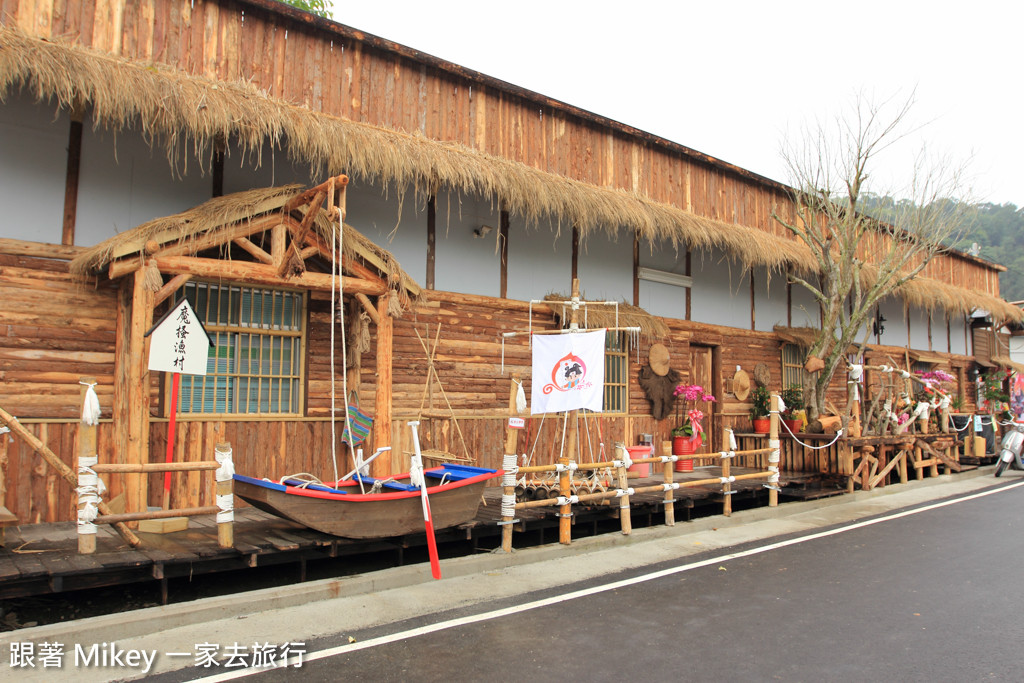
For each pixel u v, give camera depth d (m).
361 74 8.99
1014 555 7.43
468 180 9.00
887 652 4.61
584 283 11.69
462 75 9.83
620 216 10.45
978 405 21.38
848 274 12.98
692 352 13.45
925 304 17.19
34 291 6.84
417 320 9.43
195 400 7.56
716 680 4.14
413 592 5.98
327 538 6.08
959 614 5.43
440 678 4.16
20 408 6.68
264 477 7.79
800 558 7.35
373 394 8.86
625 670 4.29
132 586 5.95
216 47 7.93
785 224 13.55
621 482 8.16
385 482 6.86
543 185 9.70
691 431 12.27
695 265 13.64
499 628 5.08
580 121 11.30
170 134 7.22
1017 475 14.61
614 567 6.93
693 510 10.41
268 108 7.59
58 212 7.09
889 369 13.64
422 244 9.72
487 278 10.41
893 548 7.81
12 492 6.58
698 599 5.84
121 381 6.71
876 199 14.89
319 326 8.38
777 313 15.38
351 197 9.12
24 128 6.97
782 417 13.44
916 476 13.42
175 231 6.41
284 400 8.12
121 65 6.83
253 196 6.89
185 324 6.20
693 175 13.09
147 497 6.93
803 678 4.18
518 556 7.02
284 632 4.94
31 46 6.33
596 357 8.31
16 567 4.90
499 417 10.16
